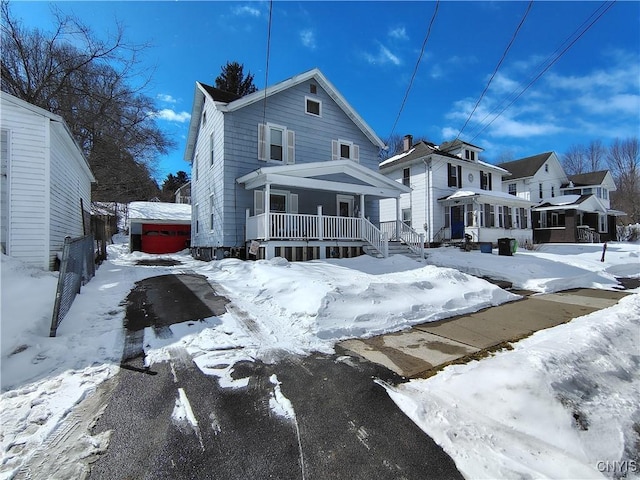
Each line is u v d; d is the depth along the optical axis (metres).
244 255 12.12
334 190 12.15
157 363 3.81
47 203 7.40
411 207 20.92
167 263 12.82
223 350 4.21
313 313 5.29
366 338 4.95
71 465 2.26
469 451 2.46
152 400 3.06
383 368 3.87
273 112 13.29
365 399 3.15
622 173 43.31
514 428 2.73
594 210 26.39
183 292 7.00
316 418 2.84
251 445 2.49
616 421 2.91
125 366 3.73
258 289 6.99
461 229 19.17
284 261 9.30
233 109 12.16
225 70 29.38
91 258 8.33
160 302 6.24
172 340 4.47
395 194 13.63
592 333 4.56
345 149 15.51
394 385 3.45
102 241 13.42
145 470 2.23
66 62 15.81
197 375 3.55
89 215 13.30
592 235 26.25
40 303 5.02
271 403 3.06
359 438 2.59
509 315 6.38
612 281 10.42
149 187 24.48
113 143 18.39
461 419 2.84
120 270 10.07
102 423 2.72
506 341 4.87
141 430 2.64
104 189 20.70
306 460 2.35
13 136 7.09
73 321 4.93
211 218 13.89
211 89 14.59
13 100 7.04
